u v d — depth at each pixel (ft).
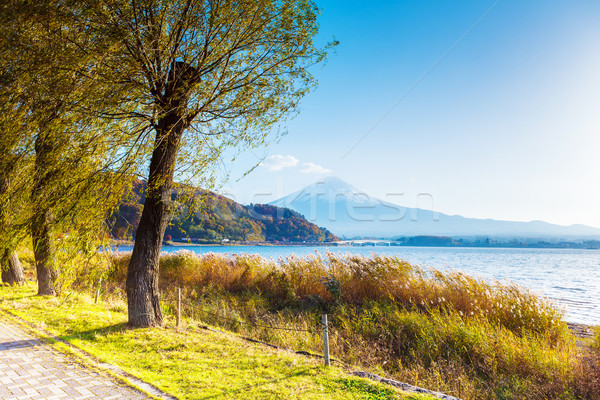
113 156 23.45
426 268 38.68
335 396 14.12
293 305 39.45
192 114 24.22
